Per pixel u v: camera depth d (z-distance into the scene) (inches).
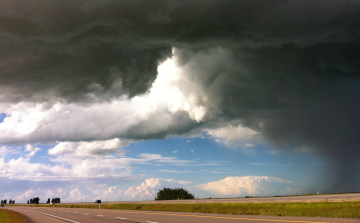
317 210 933.2
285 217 798.5
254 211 1096.8
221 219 800.3
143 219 924.0
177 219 864.3
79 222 919.0
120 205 2464.3
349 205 994.7
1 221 1162.0
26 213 1840.6
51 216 1370.6
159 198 4571.9
